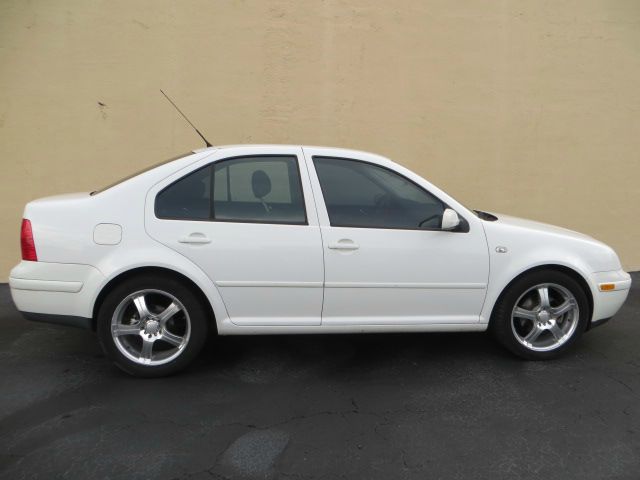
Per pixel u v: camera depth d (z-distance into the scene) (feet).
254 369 12.42
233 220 11.59
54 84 19.19
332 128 20.86
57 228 11.19
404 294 12.10
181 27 19.61
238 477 8.39
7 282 19.77
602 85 21.66
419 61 20.86
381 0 20.39
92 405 10.55
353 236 11.82
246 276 11.53
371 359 13.15
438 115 21.25
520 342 12.89
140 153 20.02
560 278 12.70
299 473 8.52
